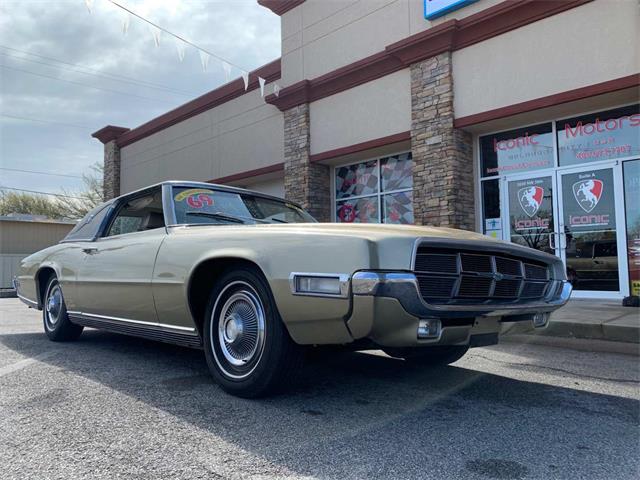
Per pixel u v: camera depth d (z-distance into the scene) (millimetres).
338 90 10648
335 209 11633
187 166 15133
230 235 3266
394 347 2818
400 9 9617
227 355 3279
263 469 2166
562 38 7562
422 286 2666
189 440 2492
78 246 4902
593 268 7953
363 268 2570
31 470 2154
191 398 3191
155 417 2832
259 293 3062
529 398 3305
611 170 7793
